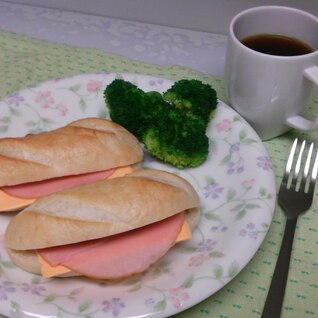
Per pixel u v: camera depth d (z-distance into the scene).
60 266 0.31
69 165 0.36
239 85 0.41
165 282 0.31
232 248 0.32
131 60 0.53
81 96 0.44
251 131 0.41
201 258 0.32
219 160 0.40
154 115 0.41
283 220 0.37
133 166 0.39
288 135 0.45
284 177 0.39
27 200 0.36
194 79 0.46
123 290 0.31
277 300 0.31
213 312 0.32
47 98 0.44
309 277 0.34
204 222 0.36
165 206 0.32
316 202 0.39
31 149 0.36
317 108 0.47
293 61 0.38
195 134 0.39
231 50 0.40
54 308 0.28
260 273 0.34
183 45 0.58
